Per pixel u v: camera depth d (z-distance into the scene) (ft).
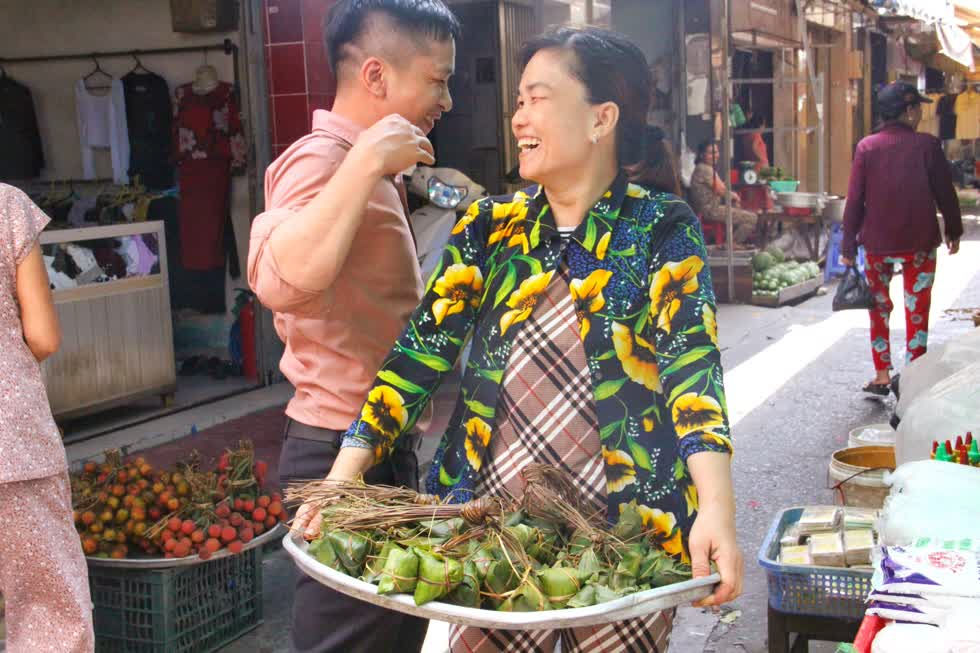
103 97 29.58
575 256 7.77
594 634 7.87
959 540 8.45
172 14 27.76
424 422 9.59
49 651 11.09
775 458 21.98
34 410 10.94
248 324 28.12
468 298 8.23
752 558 16.79
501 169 34.47
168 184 29.66
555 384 7.77
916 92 25.26
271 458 21.94
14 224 10.98
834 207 46.32
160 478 13.76
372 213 8.99
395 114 8.32
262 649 13.96
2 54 30.53
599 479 7.71
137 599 13.24
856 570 10.92
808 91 57.57
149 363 25.08
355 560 7.14
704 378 7.19
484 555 6.89
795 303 41.22
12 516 10.79
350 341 9.16
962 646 6.68
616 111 7.66
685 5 43.24
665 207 7.71
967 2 62.95
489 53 34.86
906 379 16.99
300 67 27.27
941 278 46.32
